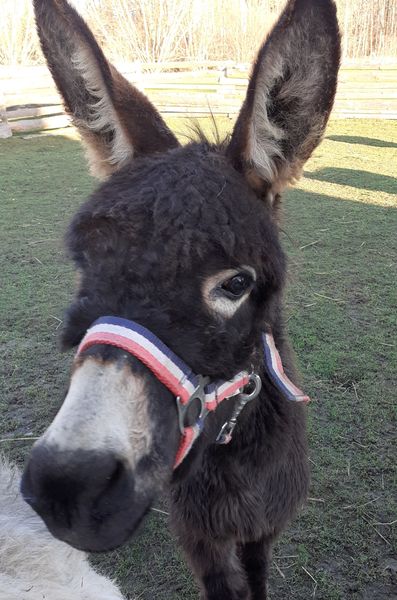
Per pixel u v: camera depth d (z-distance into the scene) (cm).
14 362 159
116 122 80
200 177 65
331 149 379
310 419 133
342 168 334
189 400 61
